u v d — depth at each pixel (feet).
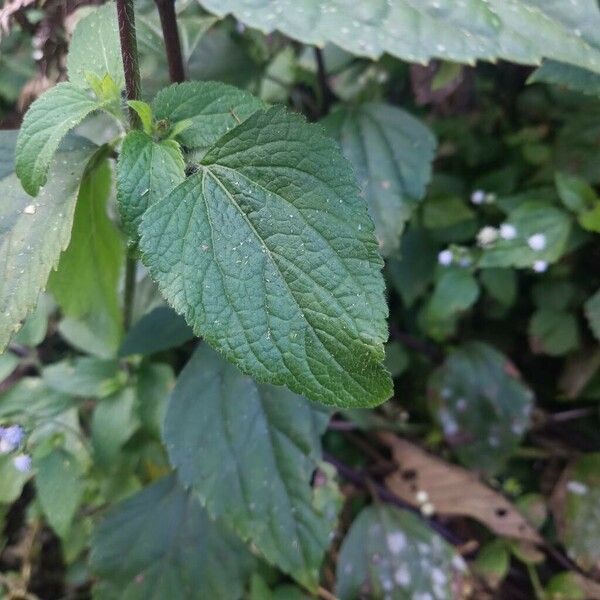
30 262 0.58
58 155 0.64
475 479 1.05
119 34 0.60
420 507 1.05
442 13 0.63
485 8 0.64
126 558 0.89
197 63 1.02
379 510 1.01
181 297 0.48
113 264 0.83
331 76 1.14
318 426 0.83
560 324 1.10
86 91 0.61
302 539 0.81
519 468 1.14
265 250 0.49
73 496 0.88
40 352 1.10
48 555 1.10
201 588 0.89
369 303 0.47
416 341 1.16
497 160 1.20
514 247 0.99
